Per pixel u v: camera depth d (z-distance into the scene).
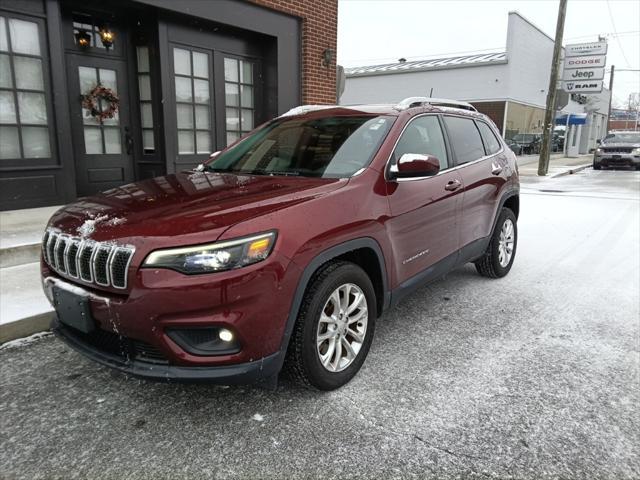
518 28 22.84
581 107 37.38
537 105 27.22
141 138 7.82
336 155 3.40
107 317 2.43
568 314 4.26
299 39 9.34
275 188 2.94
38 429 2.57
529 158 25.66
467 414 2.72
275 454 2.39
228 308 2.33
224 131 8.64
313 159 3.46
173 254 2.31
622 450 2.43
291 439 2.50
